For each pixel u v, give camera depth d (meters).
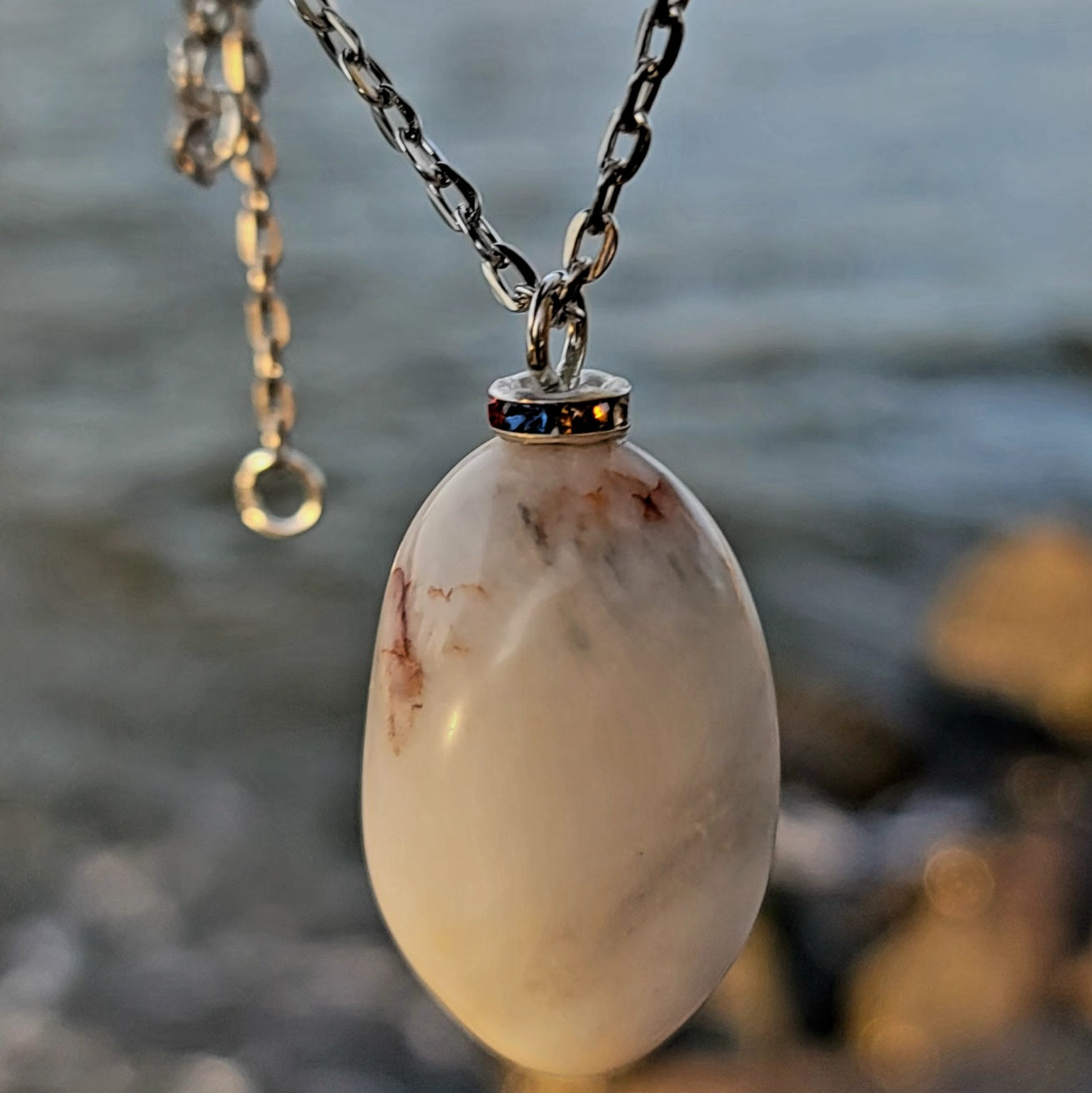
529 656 0.07
